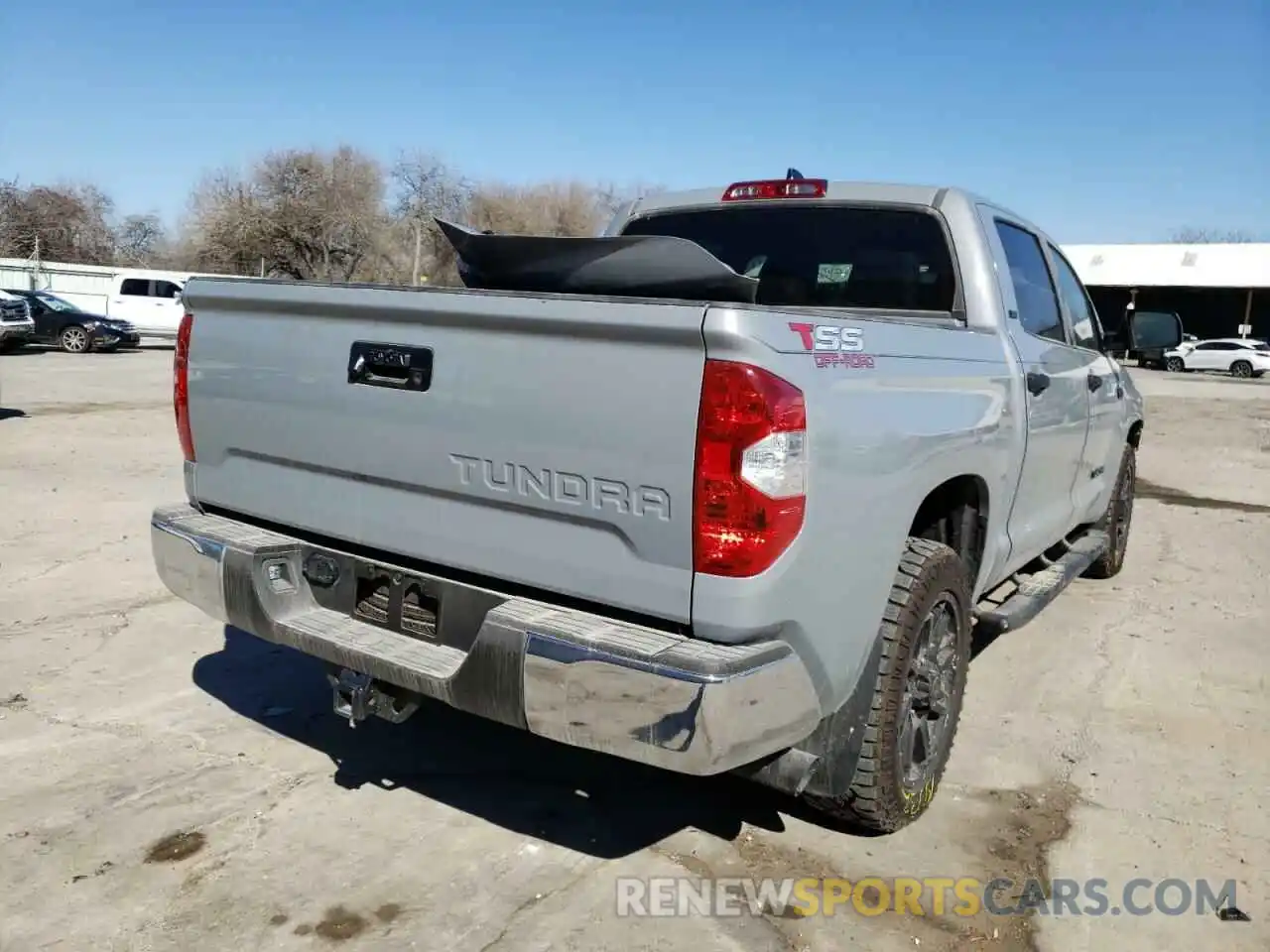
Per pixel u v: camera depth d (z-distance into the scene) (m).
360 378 3.18
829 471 2.70
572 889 3.16
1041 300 4.78
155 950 2.82
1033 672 5.21
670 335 2.55
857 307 4.43
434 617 3.12
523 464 2.84
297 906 3.02
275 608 3.37
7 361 21.97
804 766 3.10
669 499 2.60
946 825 3.63
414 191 50.44
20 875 3.13
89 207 56.56
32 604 5.62
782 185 4.65
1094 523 6.34
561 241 3.18
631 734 2.57
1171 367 41.91
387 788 3.75
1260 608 6.46
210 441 3.70
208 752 3.99
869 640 3.05
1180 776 4.06
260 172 46.50
